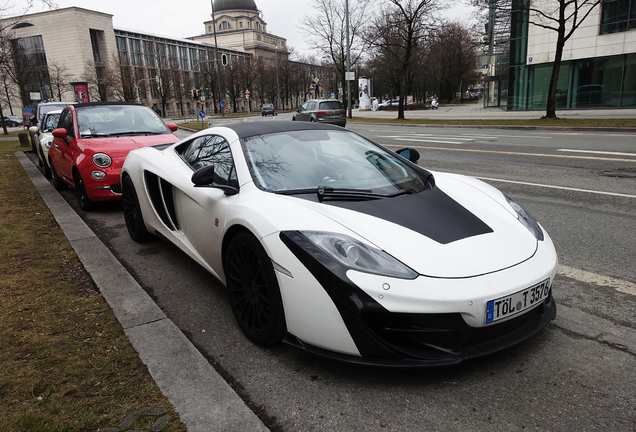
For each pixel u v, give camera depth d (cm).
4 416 190
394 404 199
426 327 197
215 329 272
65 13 7644
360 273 201
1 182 807
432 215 245
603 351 235
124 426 184
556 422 184
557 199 572
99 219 554
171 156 386
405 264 204
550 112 1958
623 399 197
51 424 185
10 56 2155
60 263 379
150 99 8438
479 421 187
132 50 8788
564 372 218
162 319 275
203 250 312
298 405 201
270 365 233
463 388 208
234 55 11300
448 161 934
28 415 190
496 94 4581
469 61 6731
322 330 209
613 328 259
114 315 281
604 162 826
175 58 8650
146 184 395
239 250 255
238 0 12031
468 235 229
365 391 209
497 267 211
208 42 12250
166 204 370
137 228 436
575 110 2709
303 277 211
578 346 240
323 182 276
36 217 534
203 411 193
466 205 264
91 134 621
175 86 8069
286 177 278
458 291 197
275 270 223
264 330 239
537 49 2803
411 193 275
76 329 264
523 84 2942
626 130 1410
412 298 194
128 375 219
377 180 287
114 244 448
